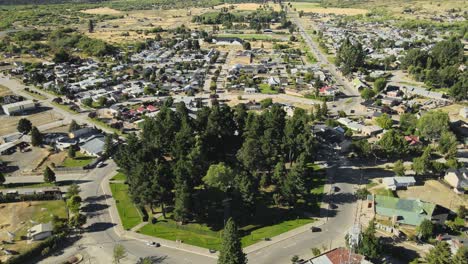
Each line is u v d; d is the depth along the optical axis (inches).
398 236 4783.5
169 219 5187.0
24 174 6333.7
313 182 6097.4
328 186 5979.3
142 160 5570.9
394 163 6668.3
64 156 6978.4
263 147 5999.0
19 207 5378.9
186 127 6323.8
